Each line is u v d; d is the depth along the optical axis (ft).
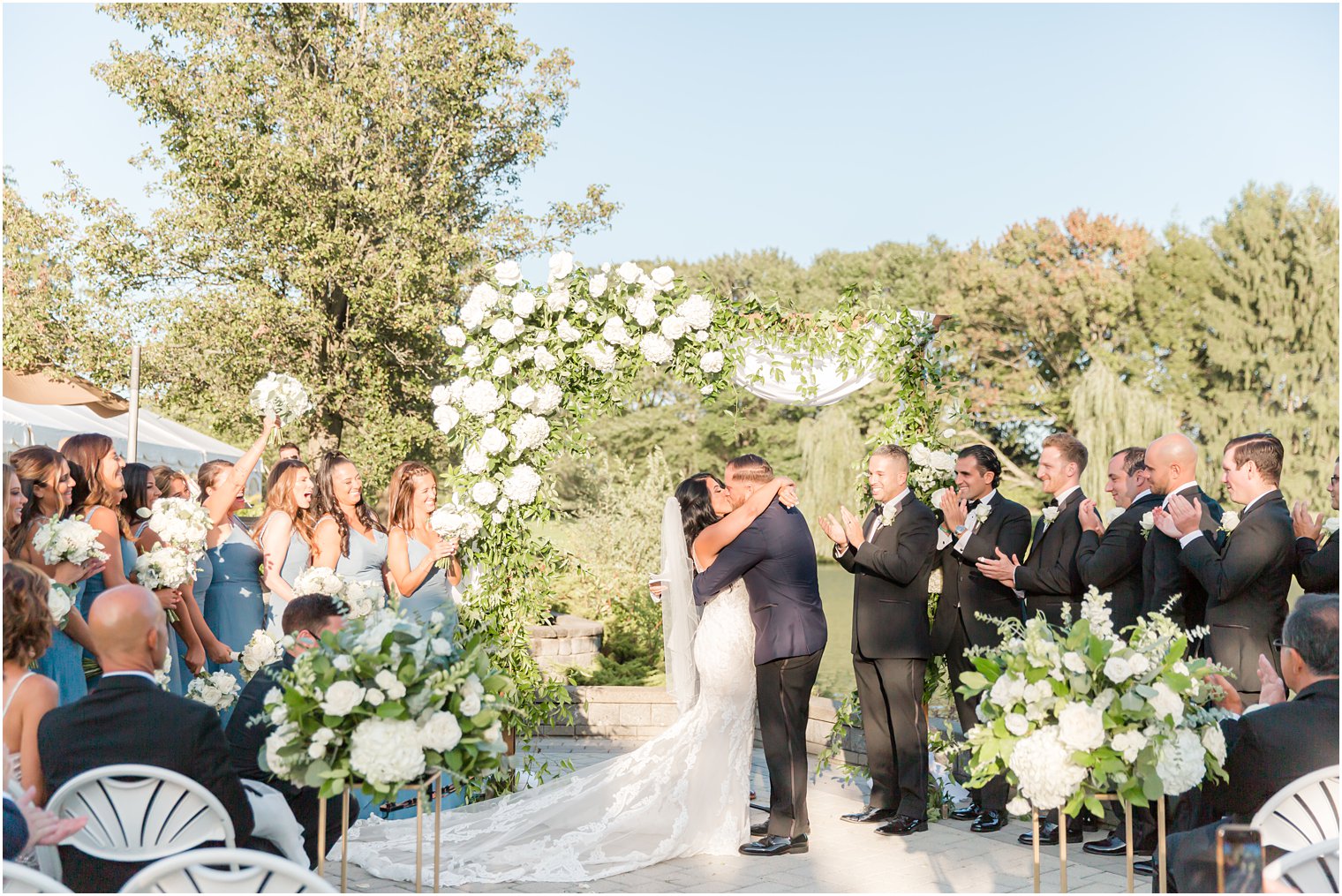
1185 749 8.76
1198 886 8.77
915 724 16.51
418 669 9.25
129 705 8.77
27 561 12.98
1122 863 14.70
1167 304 100.32
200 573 17.15
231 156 54.29
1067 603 15.71
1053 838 15.88
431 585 17.70
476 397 17.22
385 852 14.89
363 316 55.01
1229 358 96.17
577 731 24.04
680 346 17.99
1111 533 15.30
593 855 14.73
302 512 18.39
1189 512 13.75
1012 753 9.27
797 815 15.49
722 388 18.22
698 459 98.17
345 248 54.08
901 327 18.21
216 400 56.49
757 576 15.76
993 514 16.84
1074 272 101.86
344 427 60.70
